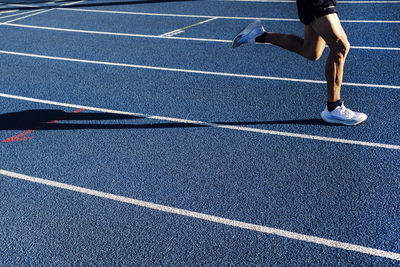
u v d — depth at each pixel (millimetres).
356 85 5688
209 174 3908
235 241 3084
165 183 3814
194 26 9148
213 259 2928
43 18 10789
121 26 9516
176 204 3527
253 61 6816
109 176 3979
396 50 6906
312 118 4867
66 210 3545
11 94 6082
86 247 3119
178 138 4605
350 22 8742
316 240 3039
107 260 2982
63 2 12766
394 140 4285
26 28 9859
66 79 6543
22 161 4324
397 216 3211
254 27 4750
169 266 2895
